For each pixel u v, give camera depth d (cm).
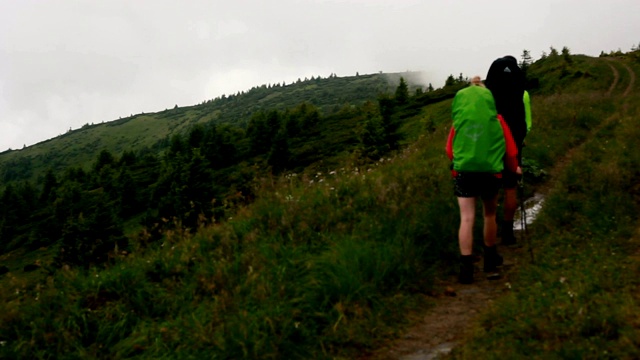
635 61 9050
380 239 580
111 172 14712
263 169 792
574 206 679
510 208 616
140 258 570
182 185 6012
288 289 468
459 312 460
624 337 335
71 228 3900
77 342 425
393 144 7438
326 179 801
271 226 623
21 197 13500
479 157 510
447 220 632
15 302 473
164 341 421
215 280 500
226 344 390
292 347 397
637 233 555
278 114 14062
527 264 538
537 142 1162
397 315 455
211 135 14088
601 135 1204
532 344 355
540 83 9369
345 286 469
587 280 441
